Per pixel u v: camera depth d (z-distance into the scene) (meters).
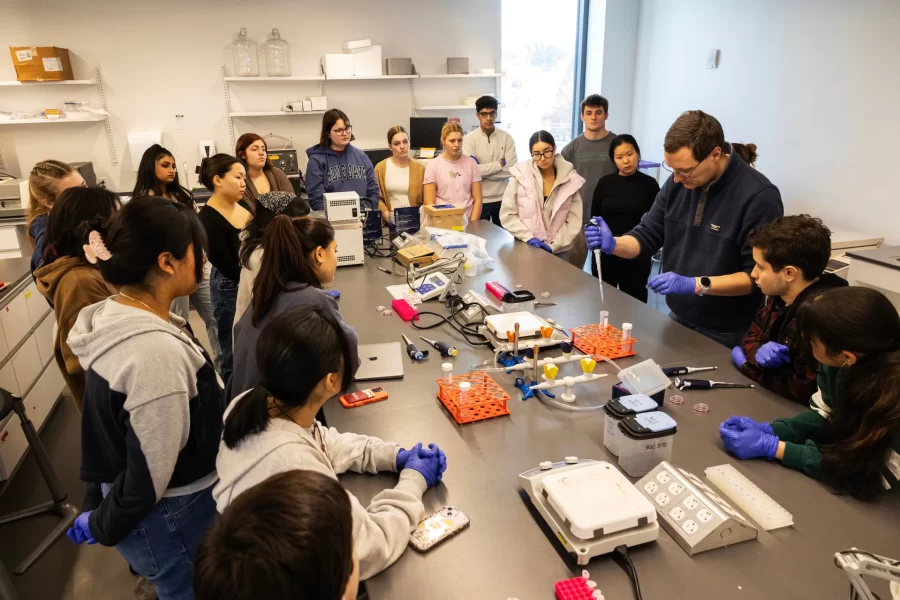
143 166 3.08
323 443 1.27
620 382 1.62
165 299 1.23
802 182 4.06
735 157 2.08
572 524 1.04
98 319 1.16
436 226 3.20
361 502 1.20
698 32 4.82
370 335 2.03
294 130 5.27
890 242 3.53
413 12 5.25
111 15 4.59
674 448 1.38
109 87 4.73
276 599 0.55
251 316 1.56
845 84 3.67
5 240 3.97
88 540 1.38
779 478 1.26
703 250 2.21
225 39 4.88
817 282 1.60
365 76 5.05
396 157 3.97
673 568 1.03
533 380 1.67
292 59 5.09
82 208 1.71
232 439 0.99
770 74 4.20
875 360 1.17
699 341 1.95
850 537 1.09
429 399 1.61
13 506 2.44
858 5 3.53
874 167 3.56
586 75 5.95
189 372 1.18
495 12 5.46
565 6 5.78
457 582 1.01
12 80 4.46
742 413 1.52
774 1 4.09
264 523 0.57
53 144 4.73
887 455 1.15
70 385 1.79
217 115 5.03
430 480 1.22
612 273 3.49
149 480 1.12
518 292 2.22
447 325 2.11
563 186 3.28
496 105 4.46
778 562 1.04
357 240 2.81
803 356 1.49
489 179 4.57
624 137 3.28
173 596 1.37
